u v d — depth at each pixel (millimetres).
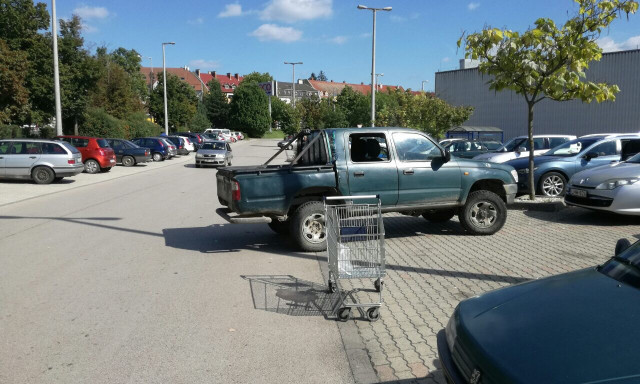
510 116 36531
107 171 23547
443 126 28469
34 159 17266
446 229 9289
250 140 76812
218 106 86812
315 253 7613
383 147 8039
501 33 10188
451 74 40062
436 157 8156
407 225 9797
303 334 4508
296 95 132875
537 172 12312
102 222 10312
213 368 3844
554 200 11266
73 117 34969
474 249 7641
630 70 30234
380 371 3803
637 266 3086
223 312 5055
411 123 28594
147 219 10711
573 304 2756
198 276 6344
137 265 6875
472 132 29781
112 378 3674
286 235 8984
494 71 10672
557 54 10047
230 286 5926
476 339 2648
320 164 7988
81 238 8703
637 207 8797
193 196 14703
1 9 27953
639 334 2344
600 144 12430
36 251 7707
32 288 5816
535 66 9898
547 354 2322
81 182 18500
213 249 7887
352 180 7695
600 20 9484
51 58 30266
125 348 4191
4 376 3695
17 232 9219
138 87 69438
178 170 24766
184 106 63281
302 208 7566
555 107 33875
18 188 16297
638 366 2111
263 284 6008
